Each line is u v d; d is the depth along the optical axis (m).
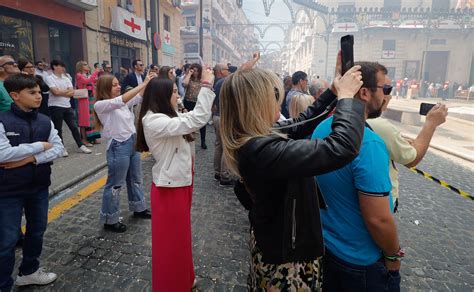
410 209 4.02
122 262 2.71
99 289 2.38
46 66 6.89
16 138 2.09
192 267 2.34
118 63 12.93
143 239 3.09
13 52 7.97
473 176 5.56
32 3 8.15
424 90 30.25
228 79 1.16
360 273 1.37
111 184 3.18
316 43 37.38
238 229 3.37
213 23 39.75
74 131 6.05
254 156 1.05
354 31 33.91
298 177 1.03
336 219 1.41
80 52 10.29
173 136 2.10
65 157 5.73
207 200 4.13
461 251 3.04
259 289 1.25
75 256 2.78
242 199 1.38
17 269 2.61
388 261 1.40
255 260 1.29
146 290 2.38
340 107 1.03
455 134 10.05
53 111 5.70
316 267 1.25
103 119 3.09
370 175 1.25
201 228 3.37
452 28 32.34
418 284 2.53
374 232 1.29
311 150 0.98
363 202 1.27
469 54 33.56
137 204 3.53
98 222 3.42
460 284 2.54
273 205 1.14
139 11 14.38
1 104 3.38
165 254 2.14
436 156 7.10
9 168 2.06
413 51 34.25
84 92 6.51
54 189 4.17
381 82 1.53
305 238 1.14
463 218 3.78
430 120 1.88
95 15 10.93
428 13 32.41
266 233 1.17
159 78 2.19
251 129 1.11
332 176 1.37
